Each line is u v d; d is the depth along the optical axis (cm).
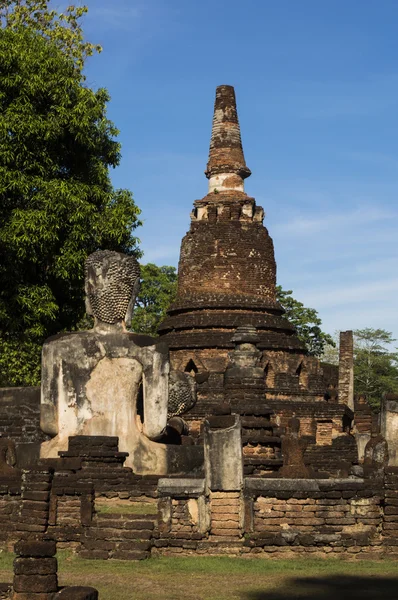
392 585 1173
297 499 1365
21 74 2812
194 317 4247
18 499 1469
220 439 1368
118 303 1944
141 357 1917
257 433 2092
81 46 3775
